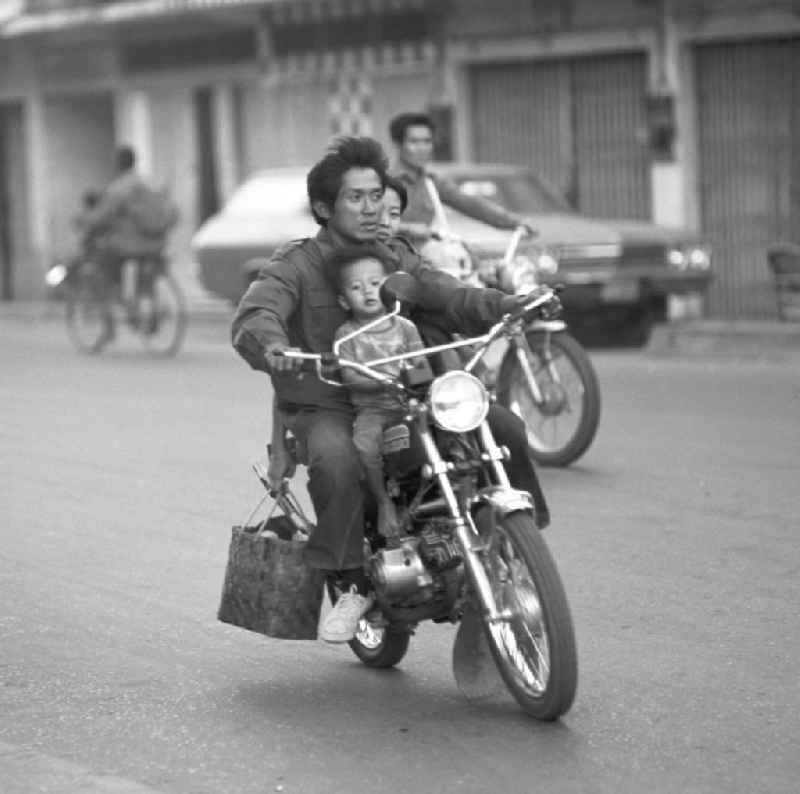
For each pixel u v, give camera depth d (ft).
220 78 130.31
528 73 111.86
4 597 37.96
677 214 103.71
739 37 100.48
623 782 25.77
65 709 30.04
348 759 27.17
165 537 43.73
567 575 38.63
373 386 29.17
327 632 29.50
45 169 146.72
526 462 29.17
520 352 50.24
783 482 48.34
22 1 142.41
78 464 54.65
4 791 26.02
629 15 104.58
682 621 34.65
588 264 84.94
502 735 28.02
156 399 70.49
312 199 30.81
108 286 92.73
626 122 107.86
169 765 27.12
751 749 27.07
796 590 36.78
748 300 102.89
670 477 49.67
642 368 79.05
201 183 133.69
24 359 90.63
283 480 31.40
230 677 31.83
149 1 128.67
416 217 52.70
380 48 119.03
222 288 100.42
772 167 101.40
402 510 29.60
